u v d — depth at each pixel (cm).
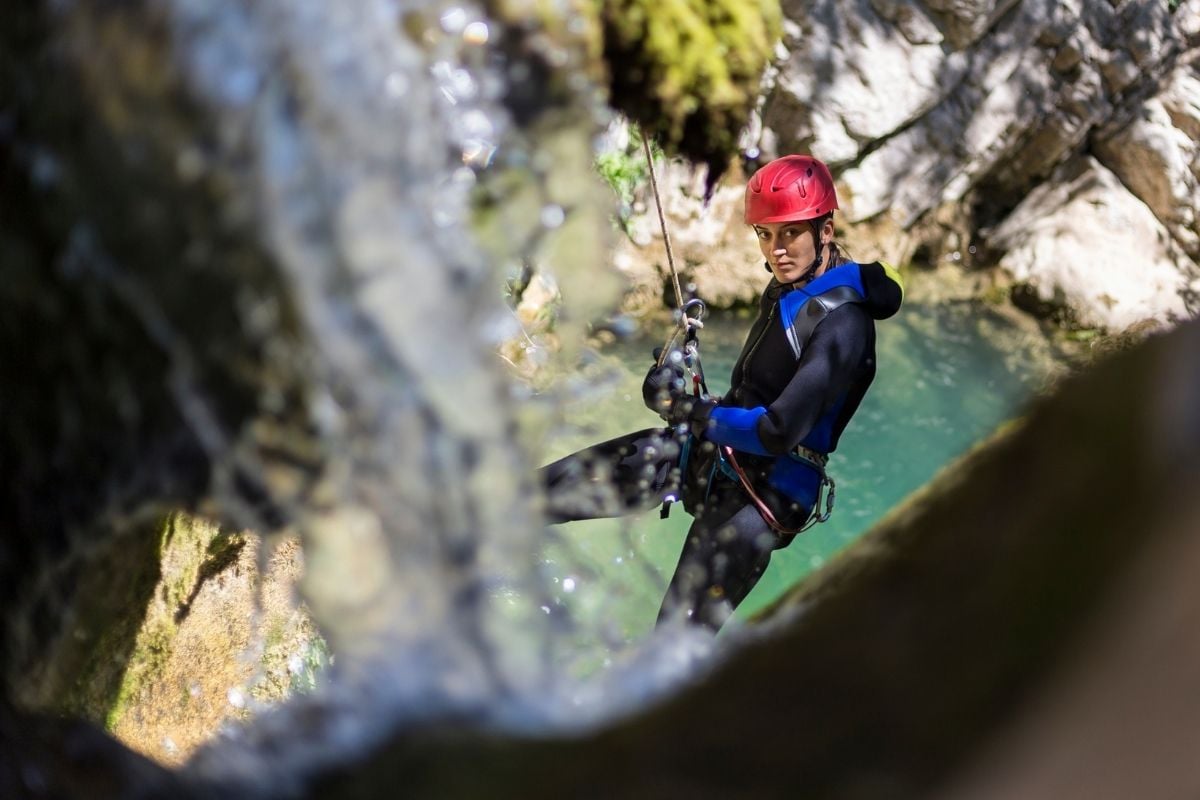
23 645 129
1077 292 503
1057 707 43
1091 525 47
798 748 60
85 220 114
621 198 455
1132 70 554
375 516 127
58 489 125
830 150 523
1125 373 53
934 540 65
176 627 183
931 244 551
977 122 548
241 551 206
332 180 122
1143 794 38
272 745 98
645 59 187
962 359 468
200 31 112
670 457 253
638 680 103
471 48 151
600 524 286
